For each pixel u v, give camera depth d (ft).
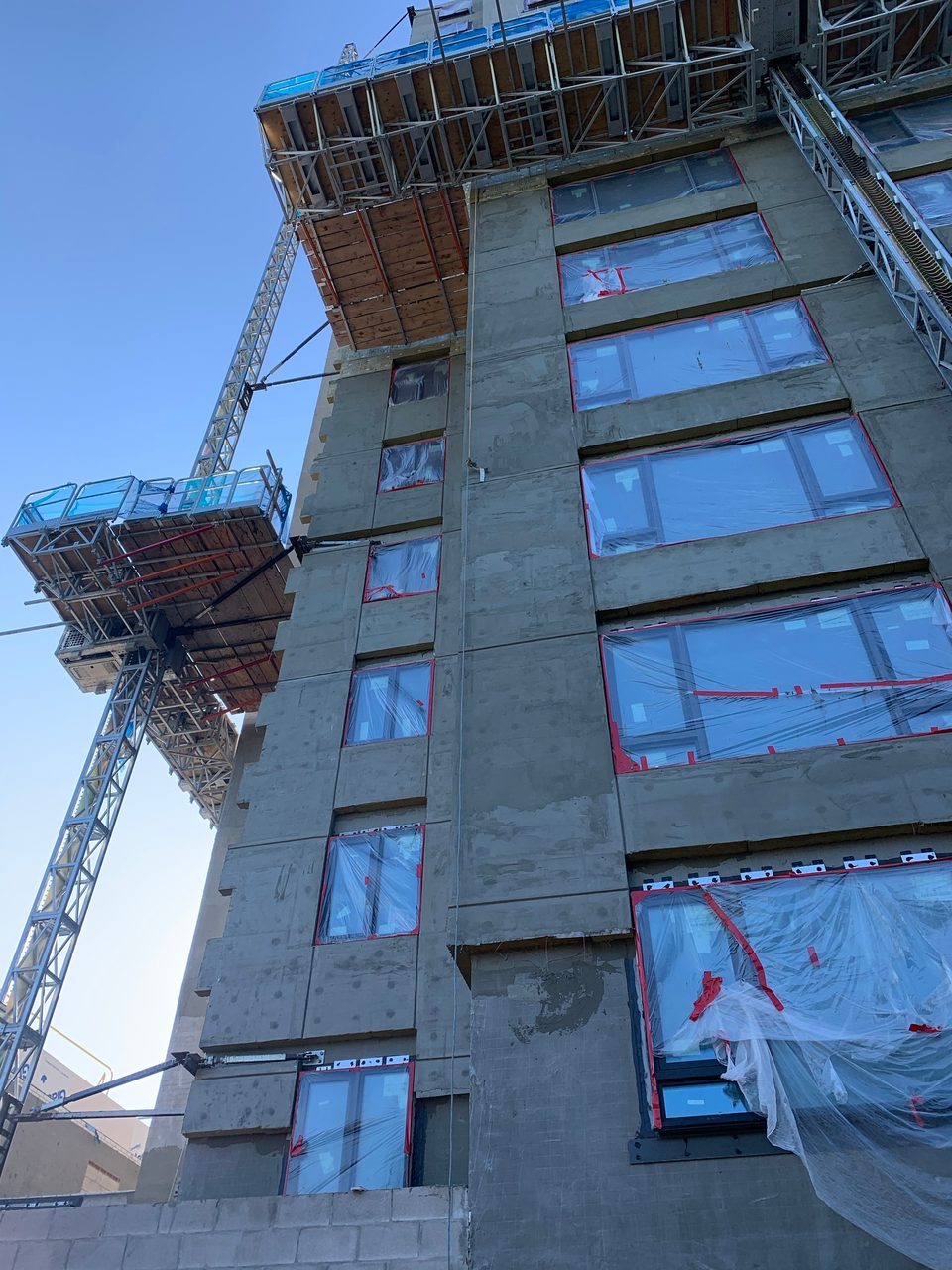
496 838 39.24
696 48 73.31
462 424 84.58
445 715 65.72
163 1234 33.63
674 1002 33.63
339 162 83.71
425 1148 49.80
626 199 72.79
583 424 55.52
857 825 36.29
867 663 41.52
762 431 52.08
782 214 64.49
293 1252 32.19
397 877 59.98
